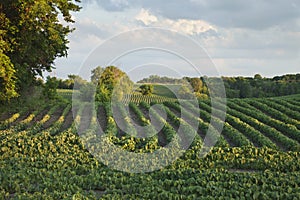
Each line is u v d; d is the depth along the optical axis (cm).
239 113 2450
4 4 1695
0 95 1675
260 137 1741
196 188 939
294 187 979
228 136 1867
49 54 2217
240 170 1231
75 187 948
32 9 1644
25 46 1817
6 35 1675
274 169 1198
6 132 1884
